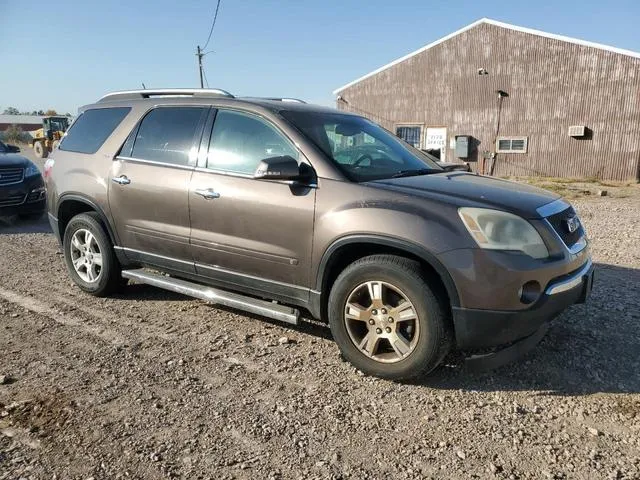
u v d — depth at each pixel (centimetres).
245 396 340
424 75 2797
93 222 516
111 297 534
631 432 302
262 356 399
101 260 517
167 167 456
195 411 321
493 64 2595
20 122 8719
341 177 375
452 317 338
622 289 552
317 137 405
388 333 355
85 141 538
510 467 271
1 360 387
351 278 361
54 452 279
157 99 494
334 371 375
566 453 283
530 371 375
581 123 2417
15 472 263
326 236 366
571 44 2391
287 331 447
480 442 293
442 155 2791
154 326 456
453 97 2725
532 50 2486
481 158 2692
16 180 935
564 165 2488
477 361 343
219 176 422
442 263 329
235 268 421
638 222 1034
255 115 423
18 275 613
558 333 436
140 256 486
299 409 325
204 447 286
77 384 352
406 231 338
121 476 262
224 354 402
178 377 364
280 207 386
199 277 454
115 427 303
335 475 264
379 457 279
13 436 293
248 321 469
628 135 2316
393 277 345
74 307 503
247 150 420
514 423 312
